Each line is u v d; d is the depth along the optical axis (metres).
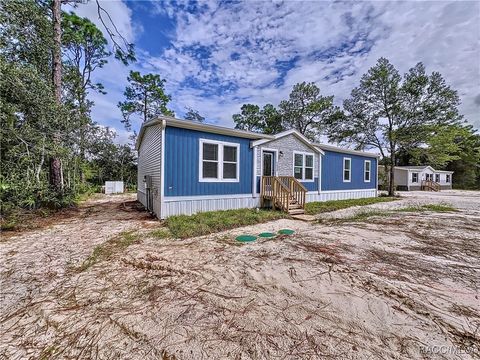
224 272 3.04
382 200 12.96
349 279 2.77
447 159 18.03
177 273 3.06
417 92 16.06
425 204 11.13
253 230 5.64
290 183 9.11
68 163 9.90
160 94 23.30
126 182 21.38
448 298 2.34
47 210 7.66
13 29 6.65
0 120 6.23
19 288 2.75
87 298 2.50
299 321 2.00
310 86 25.44
